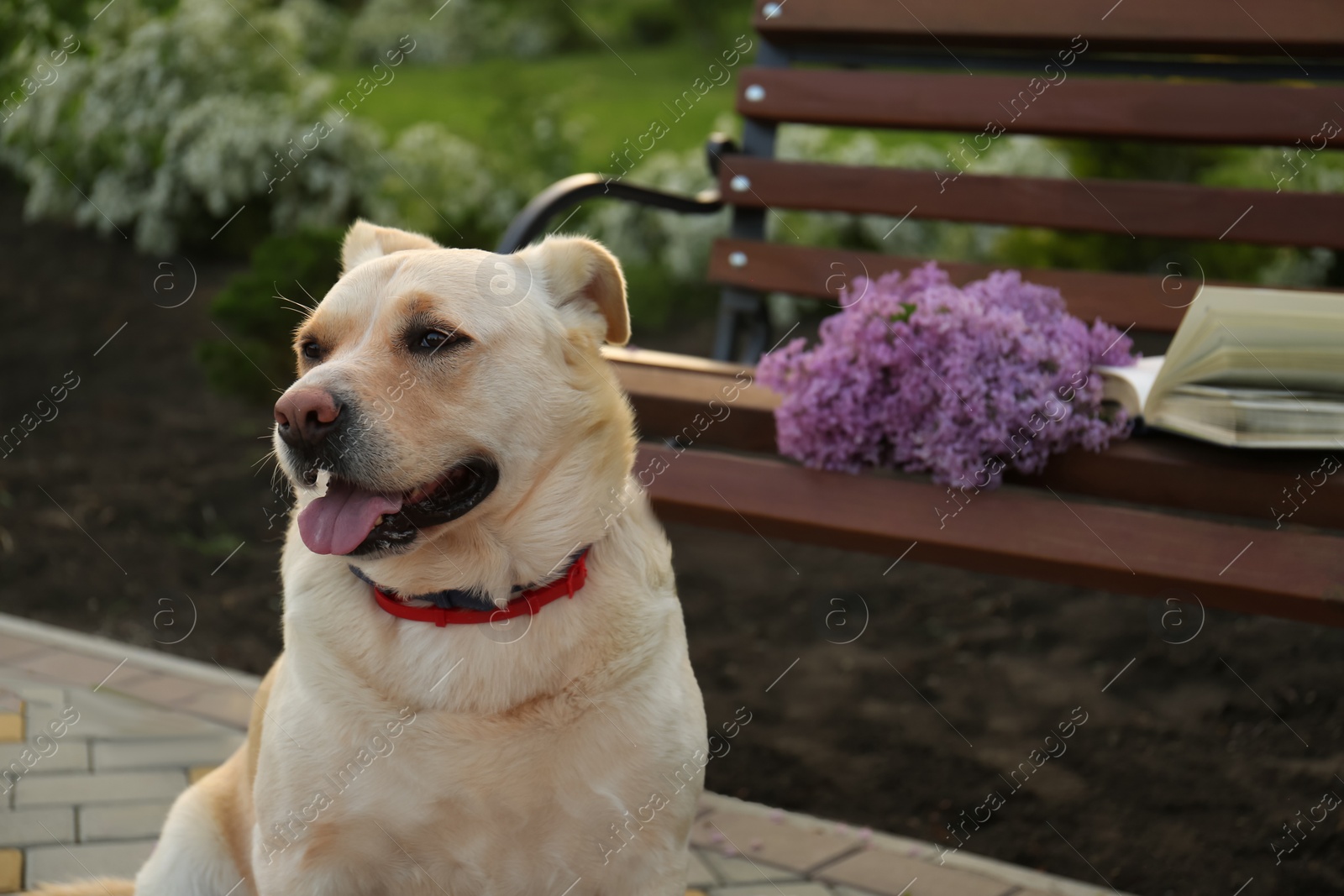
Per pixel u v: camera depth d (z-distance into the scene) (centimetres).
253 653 352
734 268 354
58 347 586
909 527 252
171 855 213
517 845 192
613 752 189
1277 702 314
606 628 191
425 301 192
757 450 279
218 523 441
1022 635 365
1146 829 265
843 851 258
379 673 187
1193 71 322
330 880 192
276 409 180
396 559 189
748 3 1415
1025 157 622
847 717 319
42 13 570
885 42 347
